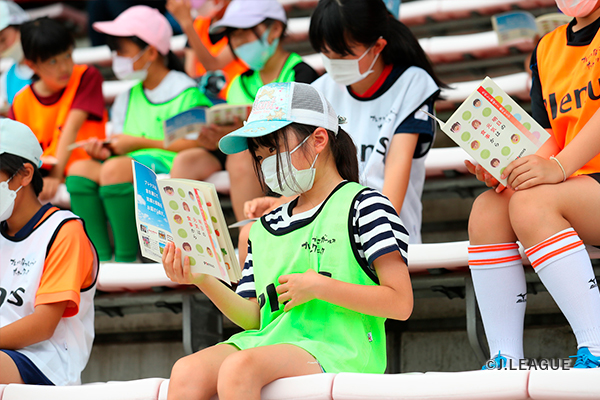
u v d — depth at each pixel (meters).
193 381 4.26
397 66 7.18
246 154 7.83
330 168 4.94
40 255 5.91
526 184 4.66
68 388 4.82
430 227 8.12
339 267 4.63
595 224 4.66
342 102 7.32
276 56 8.86
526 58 9.51
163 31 9.67
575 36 5.52
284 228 4.90
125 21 9.52
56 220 6.08
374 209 4.66
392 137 6.92
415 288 6.60
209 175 8.48
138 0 12.47
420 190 7.09
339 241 4.67
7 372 5.42
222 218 4.40
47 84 9.88
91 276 6.19
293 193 4.81
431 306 6.92
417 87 7.00
